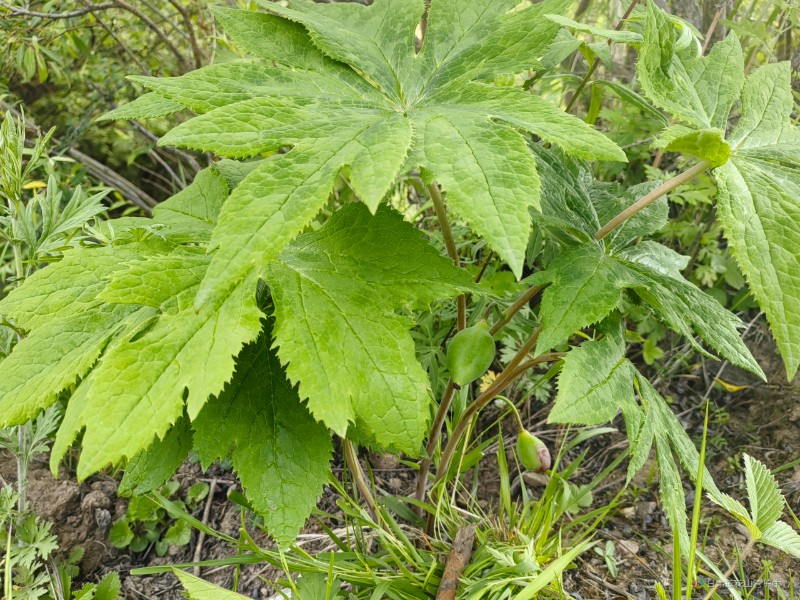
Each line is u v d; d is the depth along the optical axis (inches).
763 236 10.7
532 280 12.5
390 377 10.5
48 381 10.9
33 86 32.5
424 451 15.5
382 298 11.4
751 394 24.2
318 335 10.6
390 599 15.8
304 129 10.0
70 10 28.5
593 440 24.0
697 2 23.3
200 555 19.7
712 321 12.1
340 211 12.9
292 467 12.0
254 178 9.1
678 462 22.4
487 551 16.3
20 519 17.2
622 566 18.9
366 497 16.9
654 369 25.8
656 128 24.6
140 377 9.6
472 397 23.9
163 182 36.6
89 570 19.1
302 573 15.4
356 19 13.5
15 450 17.2
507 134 9.5
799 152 11.7
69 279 12.6
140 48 31.9
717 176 11.4
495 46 12.3
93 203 17.1
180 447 12.9
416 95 12.2
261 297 13.1
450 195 8.9
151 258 11.2
